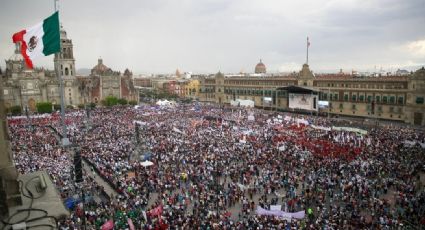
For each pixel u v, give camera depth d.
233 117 94.38
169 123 83.50
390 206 34.38
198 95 179.50
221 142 60.44
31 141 60.81
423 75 88.19
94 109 120.94
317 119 93.06
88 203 34.34
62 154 51.62
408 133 68.56
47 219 7.72
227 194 37.88
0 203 7.41
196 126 77.81
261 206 34.47
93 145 58.25
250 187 40.69
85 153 53.12
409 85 91.94
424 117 88.69
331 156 49.59
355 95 106.12
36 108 121.94
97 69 184.12
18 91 126.69
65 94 136.75
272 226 28.31
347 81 107.69
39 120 89.62
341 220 29.91
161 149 55.56
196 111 110.75
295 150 53.81
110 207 33.97
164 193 38.66
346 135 64.19
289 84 126.06
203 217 30.83
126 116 97.31
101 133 69.00
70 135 66.94
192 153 53.09
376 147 54.78
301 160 48.16
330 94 112.88
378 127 77.50
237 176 43.41
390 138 62.12
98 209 32.84
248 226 28.81
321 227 28.11
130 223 27.73
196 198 37.72
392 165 44.97
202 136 65.88
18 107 119.12
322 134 67.06
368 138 61.00
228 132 70.25
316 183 39.84
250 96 145.12
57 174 41.34
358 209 32.84
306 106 107.81
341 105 110.00
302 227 28.22
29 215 7.69
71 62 138.00
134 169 46.22
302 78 120.81
